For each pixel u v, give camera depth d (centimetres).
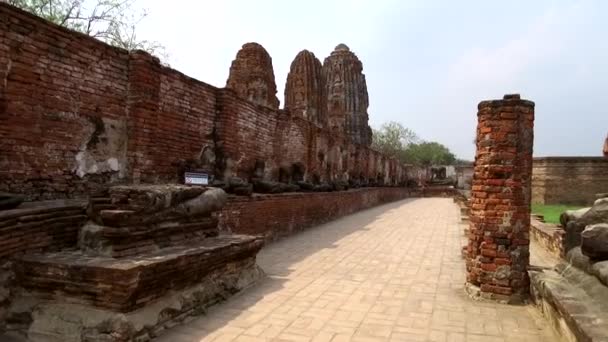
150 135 803
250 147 1216
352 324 580
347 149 2405
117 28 1516
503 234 693
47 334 482
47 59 629
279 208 1277
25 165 603
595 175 2444
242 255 738
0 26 564
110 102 738
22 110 596
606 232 523
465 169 4747
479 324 588
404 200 3644
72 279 494
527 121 704
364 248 1156
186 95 939
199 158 994
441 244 1244
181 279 580
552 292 543
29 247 538
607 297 471
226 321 582
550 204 2509
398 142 6406
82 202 632
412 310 641
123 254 543
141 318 501
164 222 626
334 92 3294
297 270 884
